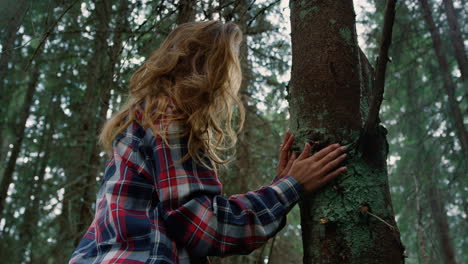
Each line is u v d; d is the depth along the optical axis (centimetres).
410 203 405
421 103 397
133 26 293
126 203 89
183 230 86
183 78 103
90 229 99
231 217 90
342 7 125
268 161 462
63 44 425
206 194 90
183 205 86
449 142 368
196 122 95
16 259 557
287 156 117
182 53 105
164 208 87
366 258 103
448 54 352
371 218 105
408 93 404
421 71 415
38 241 553
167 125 93
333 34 121
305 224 113
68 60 459
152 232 85
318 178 106
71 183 474
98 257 87
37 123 617
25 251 567
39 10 237
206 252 87
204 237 86
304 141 115
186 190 87
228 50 106
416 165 389
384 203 108
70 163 542
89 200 497
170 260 84
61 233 539
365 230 105
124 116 104
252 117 433
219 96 107
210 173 94
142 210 89
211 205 89
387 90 427
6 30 221
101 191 99
